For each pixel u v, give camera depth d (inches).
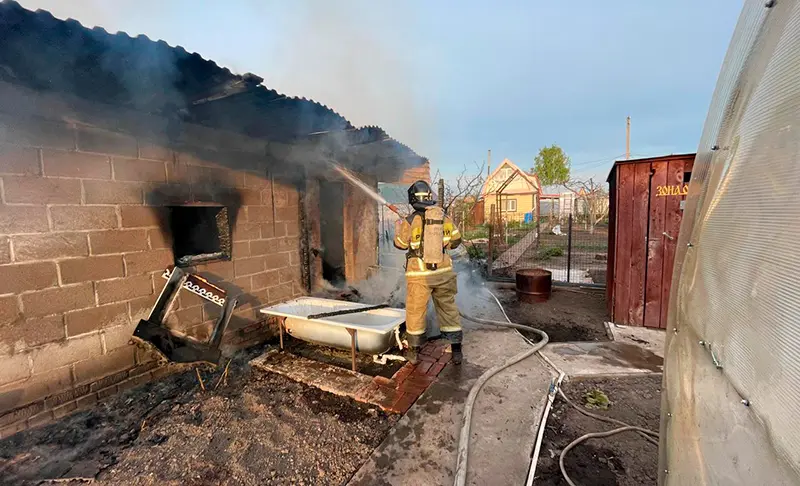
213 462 79.8
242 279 146.4
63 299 96.0
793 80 29.2
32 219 89.9
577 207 898.1
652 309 160.9
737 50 41.0
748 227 33.1
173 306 120.3
